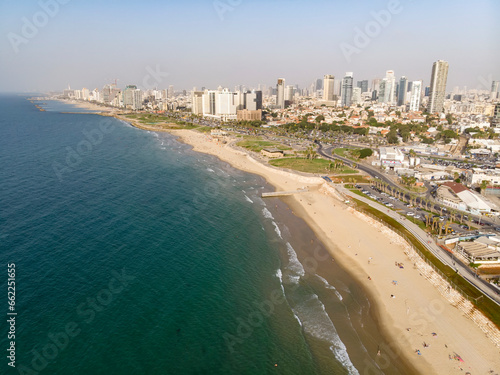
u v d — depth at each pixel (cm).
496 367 6719
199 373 6569
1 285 8681
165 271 9812
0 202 14350
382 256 11088
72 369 6462
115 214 13688
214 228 12938
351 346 7406
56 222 12612
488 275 9381
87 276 9300
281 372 6725
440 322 8000
